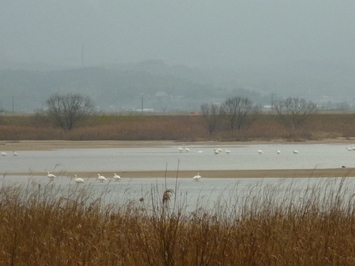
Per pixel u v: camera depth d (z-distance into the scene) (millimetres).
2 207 27734
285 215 25531
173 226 19484
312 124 162750
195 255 18703
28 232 22844
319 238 21844
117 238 21828
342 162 83188
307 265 20109
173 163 83938
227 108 160000
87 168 76688
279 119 165250
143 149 117250
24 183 54656
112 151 111938
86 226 24000
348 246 21328
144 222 23562
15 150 115500
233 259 19188
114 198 42031
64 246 21312
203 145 130625
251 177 62531
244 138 147125
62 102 163000
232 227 22062
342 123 163000
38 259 20094
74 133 149250
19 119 167625
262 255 19828
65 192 42094
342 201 27625
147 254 18812
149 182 58625
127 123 156875
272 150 114188
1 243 21594
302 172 67062
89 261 19875
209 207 35656
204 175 65375
